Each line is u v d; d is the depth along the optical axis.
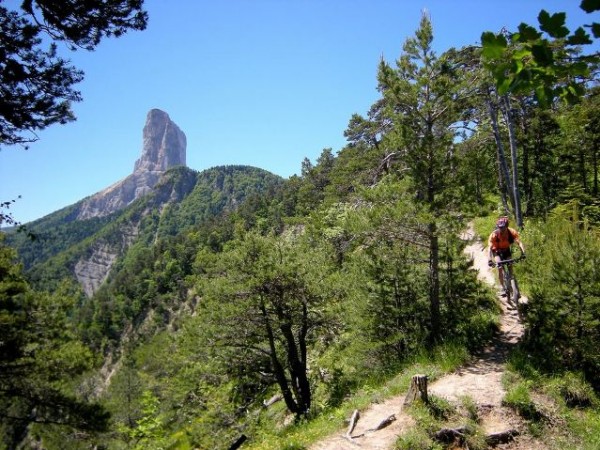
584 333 8.52
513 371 8.54
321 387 15.65
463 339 10.28
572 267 8.66
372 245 11.96
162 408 19.17
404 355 11.28
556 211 20.09
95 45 6.79
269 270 14.89
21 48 6.13
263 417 16.09
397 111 11.50
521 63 2.47
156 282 105.62
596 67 2.59
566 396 7.73
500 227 10.41
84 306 117.06
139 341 91.25
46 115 6.62
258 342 16.17
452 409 7.52
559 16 2.18
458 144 11.05
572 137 26.67
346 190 30.95
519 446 6.87
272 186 123.00
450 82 10.34
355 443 7.30
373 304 12.17
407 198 10.93
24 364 15.06
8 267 15.20
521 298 11.59
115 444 17.38
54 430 16.42
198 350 16.62
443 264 11.95
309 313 16.64
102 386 49.03
